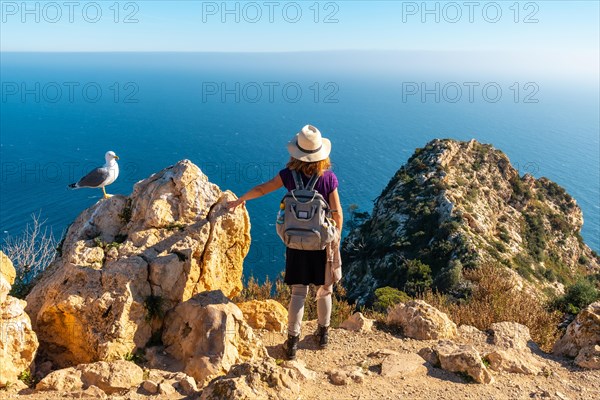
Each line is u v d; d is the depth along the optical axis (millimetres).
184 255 5711
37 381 4789
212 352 5047
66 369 4730
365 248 65000
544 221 75875
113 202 6434
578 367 5910
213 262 6027
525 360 5934
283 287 9344
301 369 5082
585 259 76688
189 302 5488
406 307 6703
